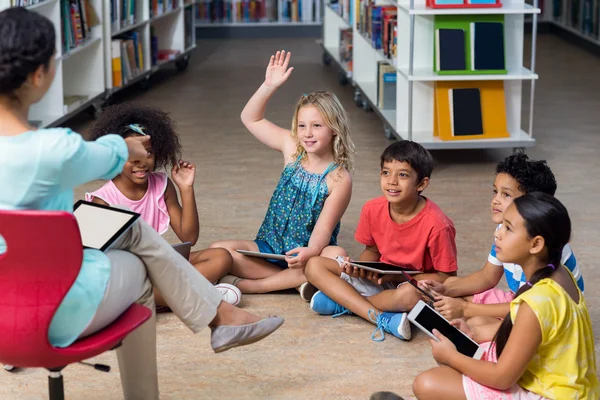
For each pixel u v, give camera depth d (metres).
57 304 1.66
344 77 7.12
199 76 7.52
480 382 1.99
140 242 1.96
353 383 2.41
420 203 2.82
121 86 6.14
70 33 5.34
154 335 2.06
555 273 1.98
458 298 2.66
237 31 9.69
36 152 1.66
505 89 4.79
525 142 4.65
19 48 1.65
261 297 3.02
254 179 4.49
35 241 1.61
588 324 1.99
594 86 6.91
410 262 2.83
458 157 4.94
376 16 5.65
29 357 1.69
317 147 2.94
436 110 4.75
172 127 2.92
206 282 2.09
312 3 9.68
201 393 2.35
